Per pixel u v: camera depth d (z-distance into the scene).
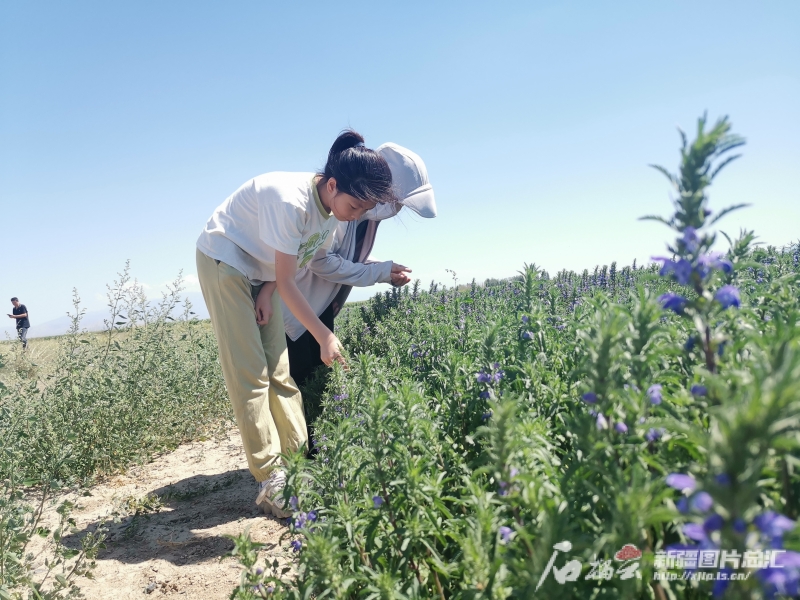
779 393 0.98
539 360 3.55
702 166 1.46
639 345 1.79
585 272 9.36
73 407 5.68
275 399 4.56
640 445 1.64
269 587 2.44
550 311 4.83
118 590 3.50
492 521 1.77
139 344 6.80
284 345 4.72
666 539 1.72
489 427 1.77
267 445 4.21
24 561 3.38
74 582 3.41
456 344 5.19
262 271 4.49
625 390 1.67
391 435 2.68
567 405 2.96
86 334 6.38
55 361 6.45
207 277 4.24
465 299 6.49
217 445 6.71
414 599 2.03
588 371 1.69
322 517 2.72
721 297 1.54
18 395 5.23
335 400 3.98
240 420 4.21
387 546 2.42
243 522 4.27
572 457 2.14
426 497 2.26
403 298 8.84
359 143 4.29
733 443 1.02
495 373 3.24
